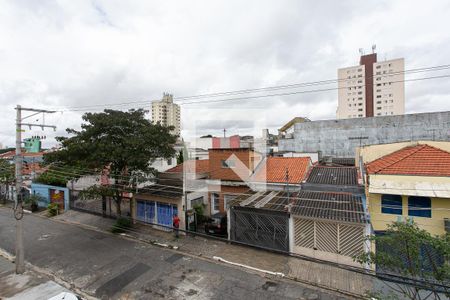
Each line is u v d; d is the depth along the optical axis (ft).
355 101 192.24
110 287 30.60
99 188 46.85
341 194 42.04
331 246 34.81
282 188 47.44
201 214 50.37
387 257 20.49
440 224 32.12
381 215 35.63
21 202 35.65
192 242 43.06
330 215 34.81
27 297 28.99
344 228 34.09
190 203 49.44
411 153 39.93
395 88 178.91
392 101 180.14
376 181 35.32
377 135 85.76
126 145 44.37
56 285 31.30
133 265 35.63
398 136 82.48
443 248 17.85
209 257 37.42
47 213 64.28
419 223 33.14
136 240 44.65
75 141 44.50
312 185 46.60
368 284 29.35
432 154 38.27
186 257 37.68
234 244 41.45
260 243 39.68
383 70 182.80
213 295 28.35
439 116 76.59
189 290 29.43
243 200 43.62
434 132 77.00
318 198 40.93
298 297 27.61
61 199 67.41
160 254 38.91
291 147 100.94
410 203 34.24
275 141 107.86
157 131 48.03
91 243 43.93
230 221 42.01
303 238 36.81
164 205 49.32
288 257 36.86
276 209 38.55
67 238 46.75
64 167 53.11
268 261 35.73
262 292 28.71
